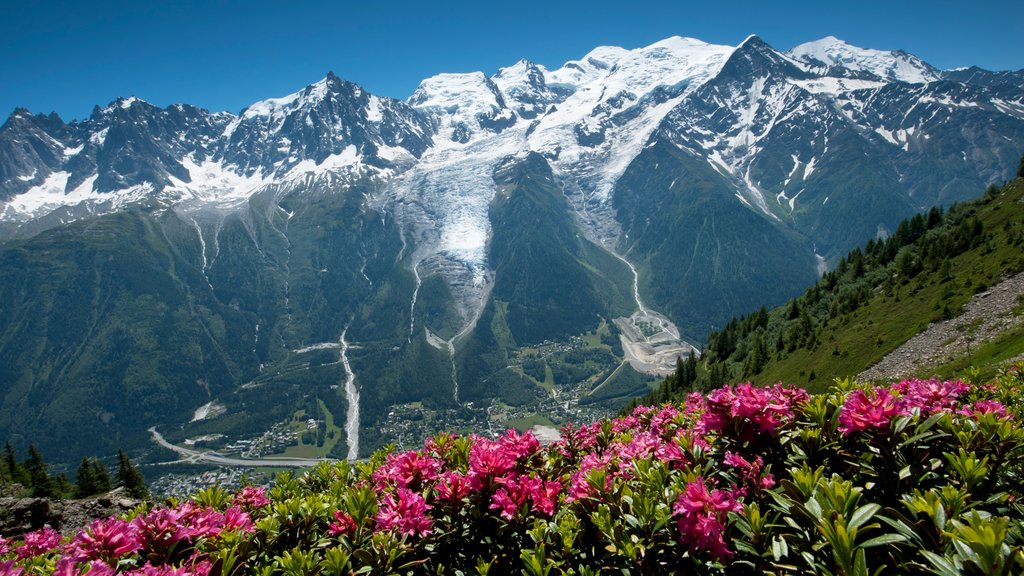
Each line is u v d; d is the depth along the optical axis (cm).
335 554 578
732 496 536
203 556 646
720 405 665
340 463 1060
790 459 612
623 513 579
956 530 427
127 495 2214
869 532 541
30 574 624
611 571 573
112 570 557
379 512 653
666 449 699
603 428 1071
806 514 477
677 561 539
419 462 766
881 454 564
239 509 762
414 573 636
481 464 683
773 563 473
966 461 529
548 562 582
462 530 667
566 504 661
